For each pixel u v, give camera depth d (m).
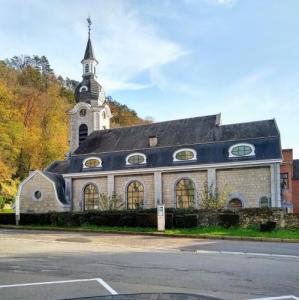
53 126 64.62
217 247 16.47
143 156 32.09
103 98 44.00
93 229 24.80
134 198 32.25
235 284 8.79
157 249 15.79
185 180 30.92
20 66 95.81
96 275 9.77
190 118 35.06
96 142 36.56
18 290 8.09
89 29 45.19
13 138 54.62
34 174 34.41
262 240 19.33
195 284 8.76
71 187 34.06
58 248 15.80
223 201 28.52
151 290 8.11
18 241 18.70
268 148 28.81
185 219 24.00
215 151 30.20
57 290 8.10
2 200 46.75
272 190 28.12
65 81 94.50
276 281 9.15
